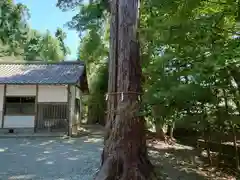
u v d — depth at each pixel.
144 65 5.52
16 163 7.09
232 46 3.83
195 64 3.97
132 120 5.05
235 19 4.04
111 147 5.10
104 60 18.66
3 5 28.50
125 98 5.15
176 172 6.78
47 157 7.92
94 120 20.48
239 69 4.26
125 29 5.38
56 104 13.15
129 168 4.85
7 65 15.16
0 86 13.19
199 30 3.91
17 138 11.75
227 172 7.12
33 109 13.22
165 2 4.20
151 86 4.55
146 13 5.91
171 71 4.41
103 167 4.99
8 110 13.18
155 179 5.13
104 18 12.59
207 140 8.15
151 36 4.61
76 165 6.94
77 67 14.98
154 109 4.41
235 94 4.96
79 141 11.25
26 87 13.26
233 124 5.93
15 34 29.91
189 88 3.94
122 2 5.46
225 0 4.09
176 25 3.93
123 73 5.25
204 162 8.23
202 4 4.34
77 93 16.11
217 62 3.73
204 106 4.98
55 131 13.04
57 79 12.85
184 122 5.19
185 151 9.93
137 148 5.06
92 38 15.00
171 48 4.86
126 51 5.31
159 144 11.30
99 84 19.27
